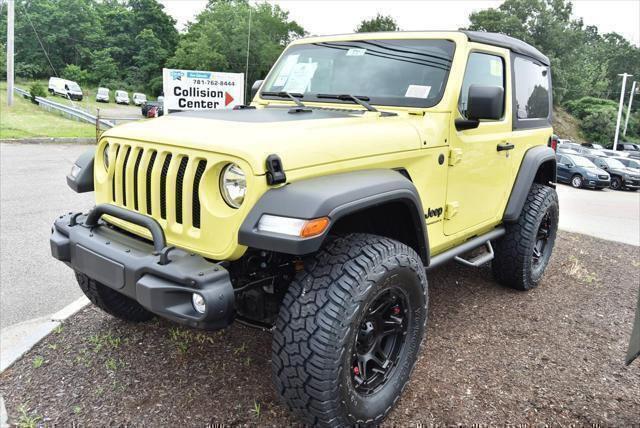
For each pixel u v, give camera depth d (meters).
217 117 2.83
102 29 74.75
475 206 3.63
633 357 2.79
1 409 2.72
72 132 19.31
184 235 2.39
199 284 2.12
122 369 3.08
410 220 2.80
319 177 2.36
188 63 62.84
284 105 3.63
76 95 46.47
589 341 3.61
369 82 3.48
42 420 2.63
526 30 64.81
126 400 2.79
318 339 2.19
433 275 4.79
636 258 6.08
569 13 67.44
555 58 64.44
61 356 3.24
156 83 72.00
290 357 2.23
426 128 3.07
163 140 2.47
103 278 2.47
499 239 4.35
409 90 3.32
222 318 2.18
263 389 2.89
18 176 10.12
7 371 3.10
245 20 59.84
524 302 4.27
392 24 43.62
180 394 2.84
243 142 2.25
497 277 4.50
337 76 3.63
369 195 2.34
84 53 71.38
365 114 3.09
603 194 20.23
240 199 2.25
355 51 3.69
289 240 2.05
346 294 2.23
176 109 12.08
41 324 3.74
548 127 4.79
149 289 2.20
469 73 3.41
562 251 6.17
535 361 3.29
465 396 2.88
